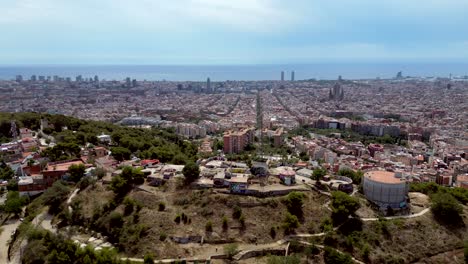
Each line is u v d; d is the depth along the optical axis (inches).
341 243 5871.1
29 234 5767.7
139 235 5861.2
